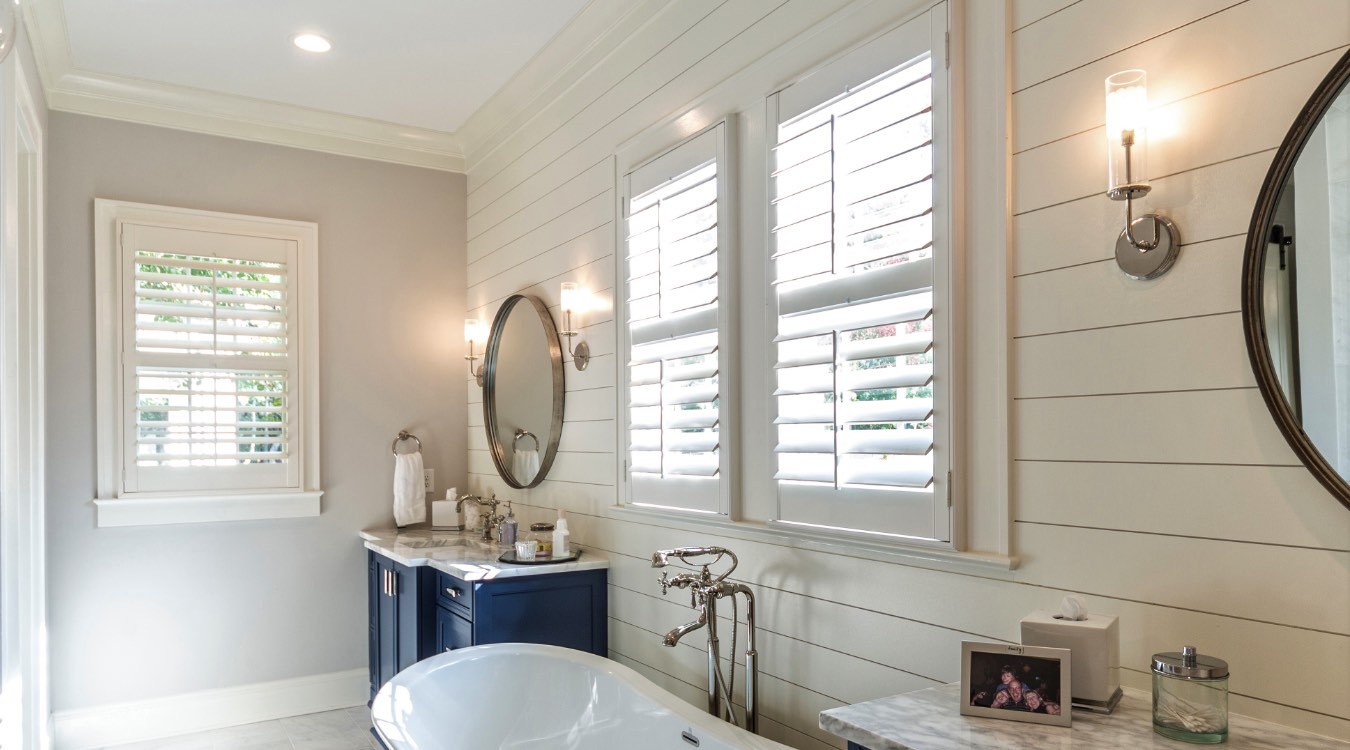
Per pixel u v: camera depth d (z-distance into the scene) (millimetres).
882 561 2057
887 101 2033
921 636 1952
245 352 4090
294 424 4172
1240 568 1399
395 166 4504
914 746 1324
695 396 2635
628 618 3100
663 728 2332
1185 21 1489
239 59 3572
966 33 1873
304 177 4270
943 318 1873
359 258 4387
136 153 3896
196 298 3963
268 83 3822
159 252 3920
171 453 3898
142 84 3791
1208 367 1444
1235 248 1409
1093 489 1616
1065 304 1671
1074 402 1651
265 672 4074
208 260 4016
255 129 4141
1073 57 1668
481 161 4480
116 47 3451
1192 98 1477
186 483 3932
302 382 4215
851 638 2139
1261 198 1348
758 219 2443
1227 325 1420
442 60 3588
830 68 2184
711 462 2592
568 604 3160
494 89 3900
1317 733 1305
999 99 1792
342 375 4312
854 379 2098
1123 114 1463
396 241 4484
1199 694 1287
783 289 2316
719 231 2549
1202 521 1451
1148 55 1543
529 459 3797
